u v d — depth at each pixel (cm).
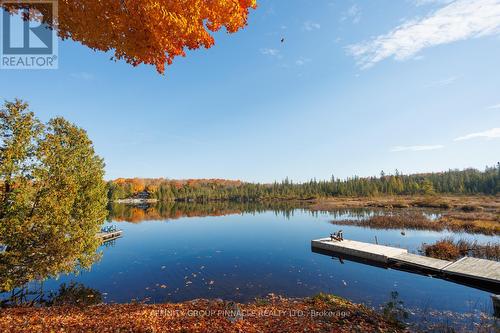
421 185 10481
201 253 2547
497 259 1952
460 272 1546
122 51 472
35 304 1299
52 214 1202
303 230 3800
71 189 1309
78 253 1403
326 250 2434
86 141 1647
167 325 837
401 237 2981
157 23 416
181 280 1736
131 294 1499
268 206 9475
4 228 1067
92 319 909
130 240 3262
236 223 4872
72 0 419
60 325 812
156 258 2364
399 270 1823
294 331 812
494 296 1149
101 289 1580
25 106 1159
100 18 429
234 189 17075
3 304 1252
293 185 14988
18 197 1091
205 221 5275
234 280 1716
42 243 1205
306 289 1527
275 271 1891
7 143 1098
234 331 796
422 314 1120
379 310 1178
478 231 3170
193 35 456
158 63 489
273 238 3247
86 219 1556
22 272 1192
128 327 793
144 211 7944
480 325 1008
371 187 10962
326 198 11331
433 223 3675
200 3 440
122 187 15250
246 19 527
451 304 1236
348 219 4684
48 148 1225
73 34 458
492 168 11456
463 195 8806
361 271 1830
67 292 1516
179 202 14538
